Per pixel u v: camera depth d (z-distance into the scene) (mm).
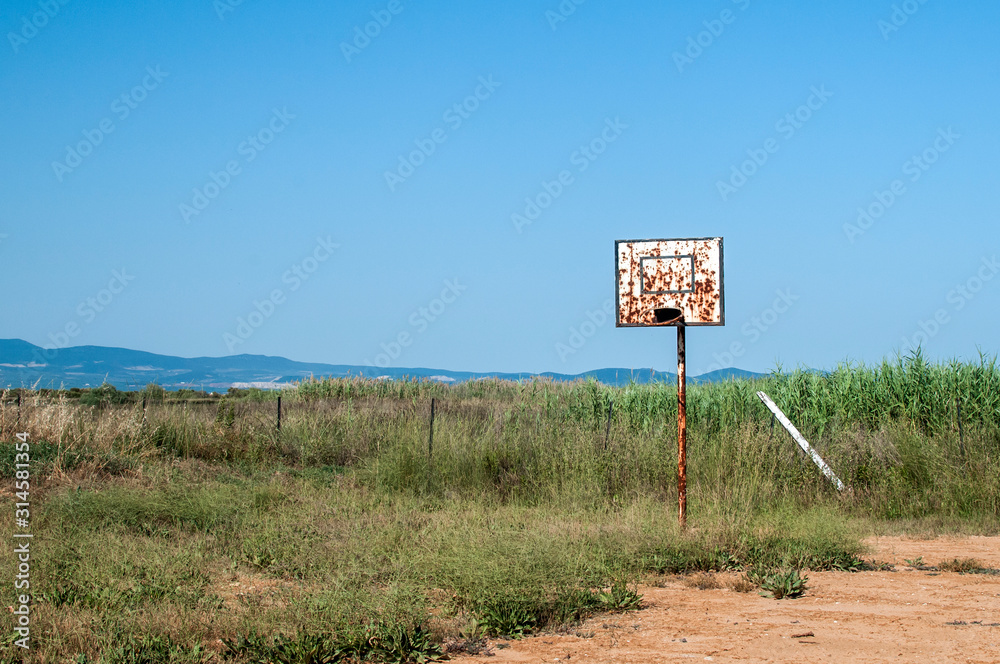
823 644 5414
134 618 5648
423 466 14008
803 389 16609
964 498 11828
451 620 5973
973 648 5266
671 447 13859
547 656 5242
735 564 8172
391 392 27312
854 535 9227
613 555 8047
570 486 13109
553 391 21625
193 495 10188
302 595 6145
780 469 12969
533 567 6410
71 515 9156
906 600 6793
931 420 14641
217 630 5625
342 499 11719
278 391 28000
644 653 5277
